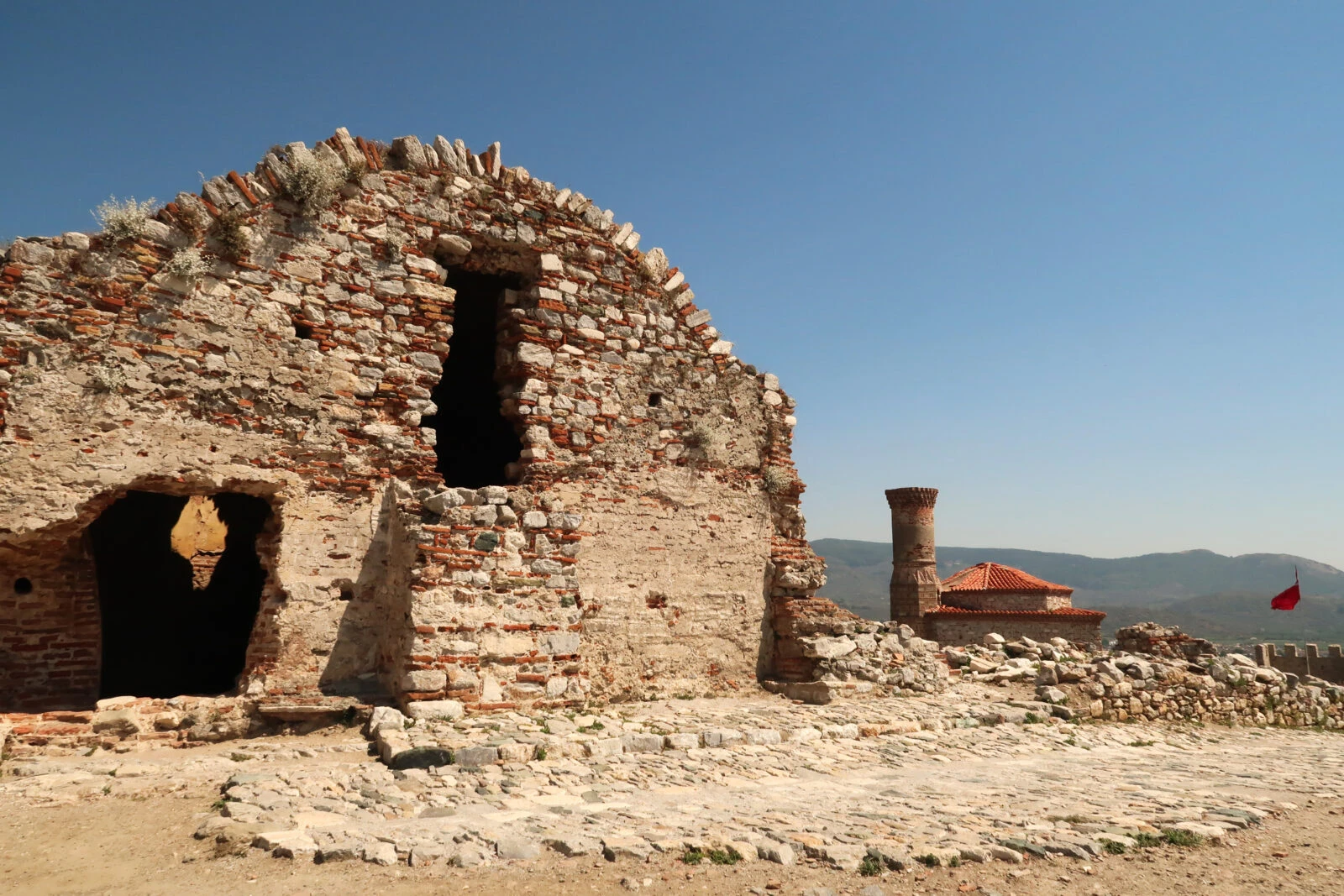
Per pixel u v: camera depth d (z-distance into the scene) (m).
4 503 9.71
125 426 10.45
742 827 6.78
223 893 5.18
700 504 15.07
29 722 9.32
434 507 11.41
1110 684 16.38
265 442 11.38
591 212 14.74
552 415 13.67
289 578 11.30
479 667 11.06
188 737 9.95
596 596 13.59
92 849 6.03
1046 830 7.21
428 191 13.22
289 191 11.88
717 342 15.84
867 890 5.59
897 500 39.91
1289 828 8.09
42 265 10.22
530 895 5.26
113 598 13.48
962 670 17.53
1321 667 32.31
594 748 9.55
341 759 8.97
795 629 15.38
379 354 12.41
